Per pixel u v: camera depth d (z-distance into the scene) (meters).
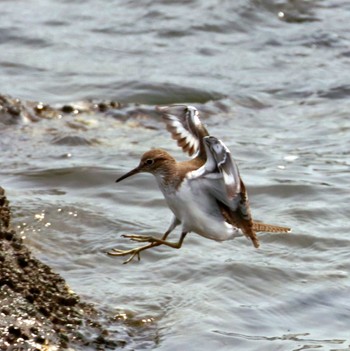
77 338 11.49
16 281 11.55
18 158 17.11
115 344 11.69
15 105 18.73
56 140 17.84
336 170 17.19
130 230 14.73
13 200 15.30
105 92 20.25
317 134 18.81
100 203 15.61
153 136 18.42
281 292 13.32
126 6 24.64
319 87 20.89
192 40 23.05
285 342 12.12
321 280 13.60
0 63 21.56
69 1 25.05
